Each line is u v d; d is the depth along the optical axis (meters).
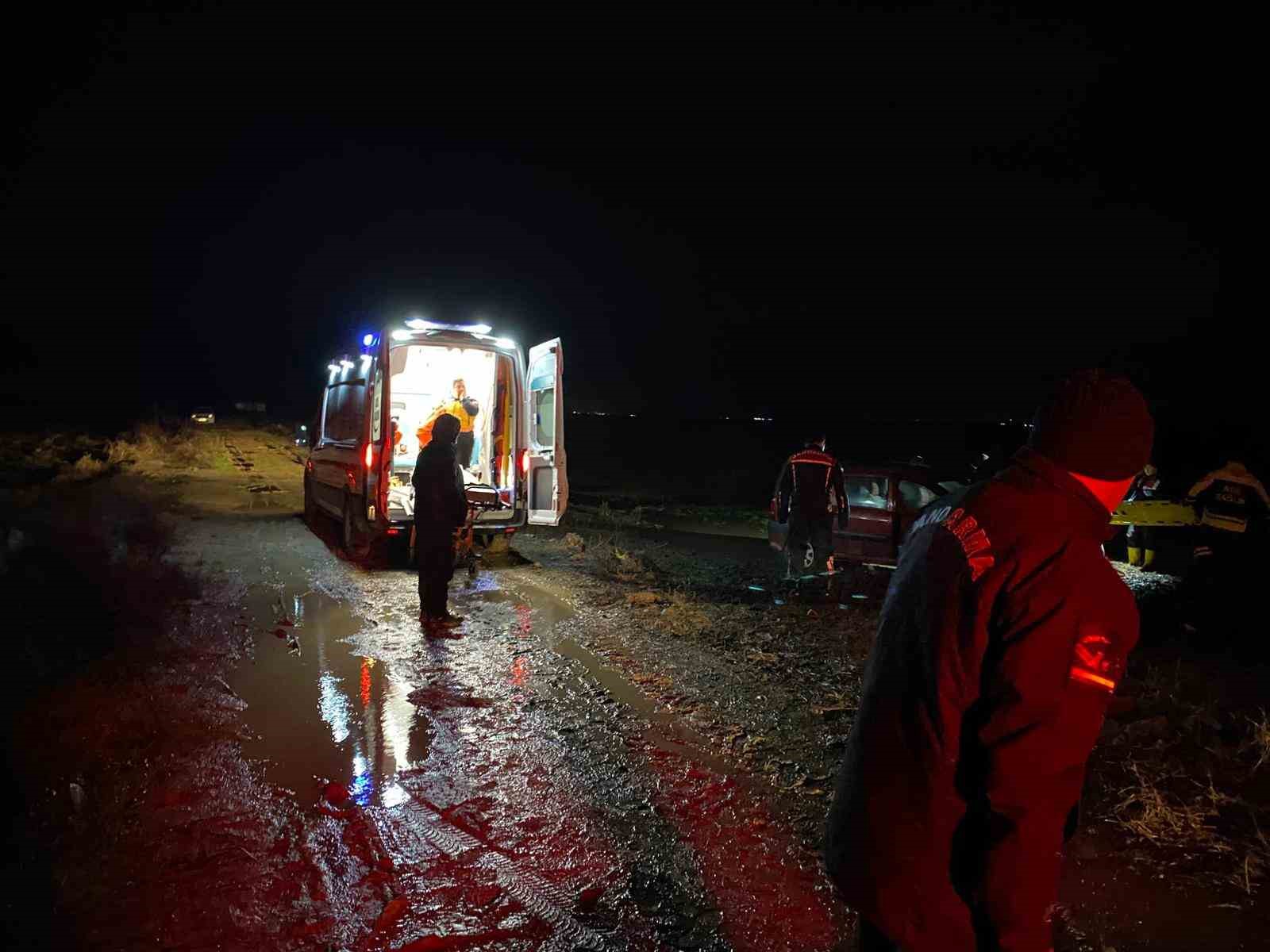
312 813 3.80
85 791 3.88
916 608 1.68
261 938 2.92
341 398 11.46
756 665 6.29
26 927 2.93
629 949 2.93
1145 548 12.41
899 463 10.83
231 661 5.93
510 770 4.34
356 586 8.66
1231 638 7.77
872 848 1.67
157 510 12.89
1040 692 1.50
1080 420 1.62
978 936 1.56
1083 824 3.93
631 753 4.60
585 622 7.43
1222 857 3.65
